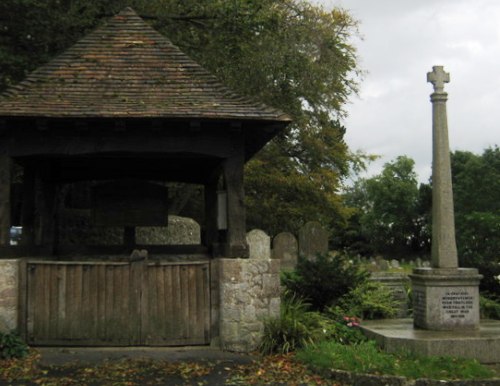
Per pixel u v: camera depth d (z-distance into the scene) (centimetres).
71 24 1416
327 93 2514
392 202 6594
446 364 830
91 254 1132
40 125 902
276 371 831
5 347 887
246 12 1616
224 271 960
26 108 898
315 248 1909
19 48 1395
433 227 1041
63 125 930
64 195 1625
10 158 936
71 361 873
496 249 3822
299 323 963
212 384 764
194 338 970
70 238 1485
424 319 1014
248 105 955
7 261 931
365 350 883
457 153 6247
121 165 1192
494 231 3872
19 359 877
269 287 962
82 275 966
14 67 1350
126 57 1043
